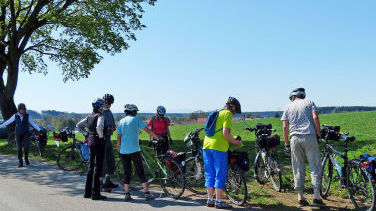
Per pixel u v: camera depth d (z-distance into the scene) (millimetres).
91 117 5508
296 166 5012
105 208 4777
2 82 16125
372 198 4355
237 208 4867
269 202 5160
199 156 6141
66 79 19391
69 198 5336
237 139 5355
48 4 15750
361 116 32625
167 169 5742
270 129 6367
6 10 15977
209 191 4945
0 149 13023
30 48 17812
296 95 5250
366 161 4562
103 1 16406
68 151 8578
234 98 5043
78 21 16031
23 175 7289
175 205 4988
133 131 5312
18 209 4656
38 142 10508
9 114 15461
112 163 6141
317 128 4871
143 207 4852
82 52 18078
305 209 4789
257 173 6398
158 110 7086
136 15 17500
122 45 17781
